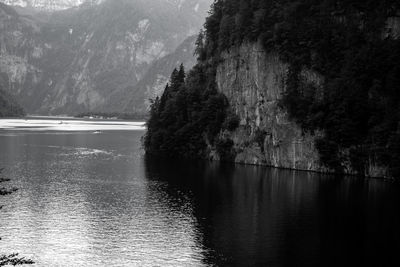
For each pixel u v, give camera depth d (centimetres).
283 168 11006
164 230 6259
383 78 9781
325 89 10275
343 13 10575
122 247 5684
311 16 10894
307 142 10538
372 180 9312
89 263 5244
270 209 7200
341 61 10300
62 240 5881
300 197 7912
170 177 9831
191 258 5369
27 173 10169
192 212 7069
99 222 6575
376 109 9719
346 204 7431
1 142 16938
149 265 5206
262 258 5362
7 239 5884
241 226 6406
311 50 10594
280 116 10988
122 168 11088
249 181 9331
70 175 10000
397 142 9038
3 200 7662
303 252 5531
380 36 10150
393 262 5250
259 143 11588
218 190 8506
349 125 9838
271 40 11056
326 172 10238
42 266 5147
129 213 7006
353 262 5250
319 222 6544
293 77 10781
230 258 5372
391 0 10131
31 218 6706
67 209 7181
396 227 6319
